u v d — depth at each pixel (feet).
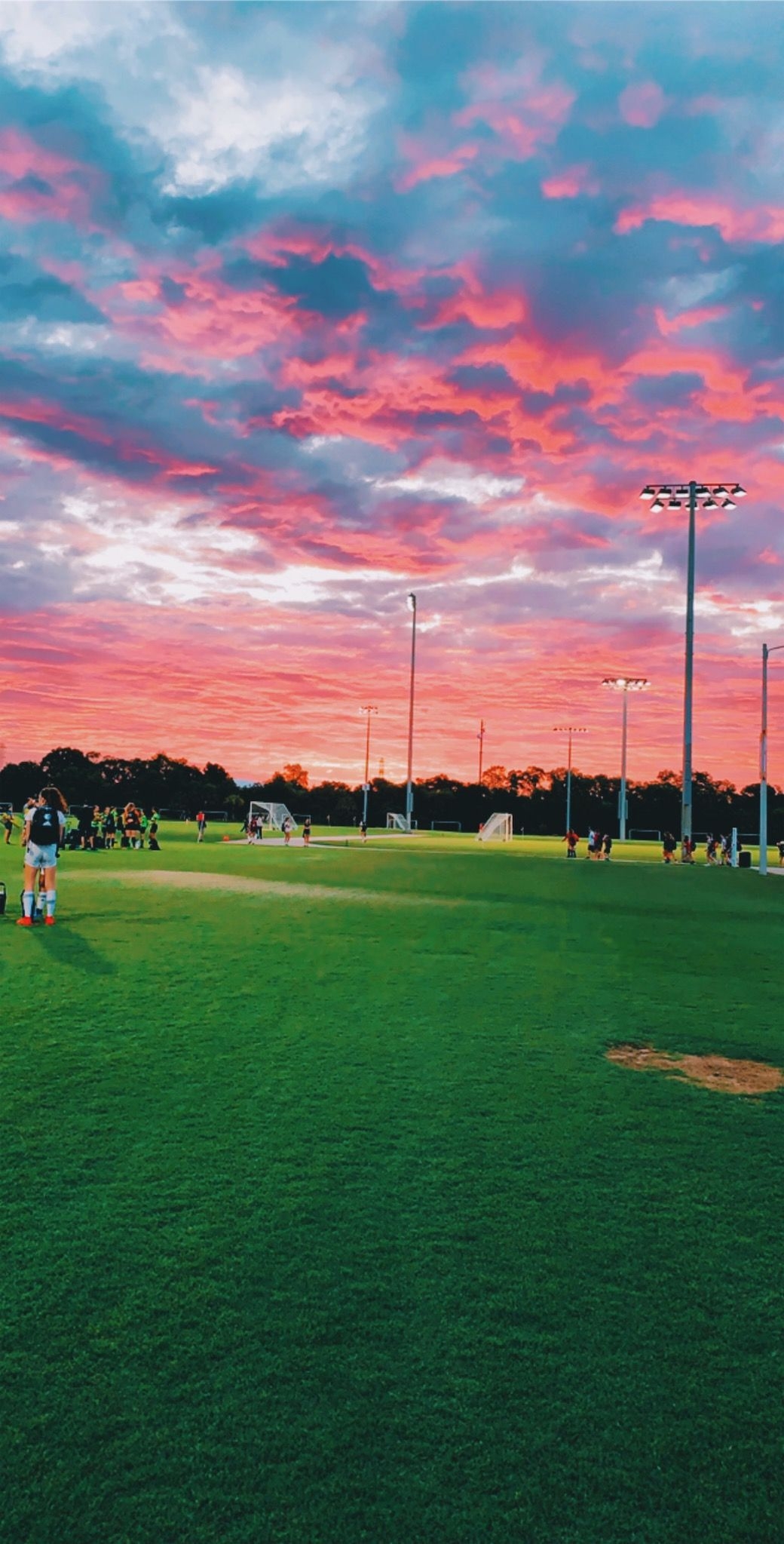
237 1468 9.21
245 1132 18.28
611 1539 8.44
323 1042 25.25
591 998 32.42
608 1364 10.91
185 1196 15.24
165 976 34.04
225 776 409.69
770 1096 21.52
